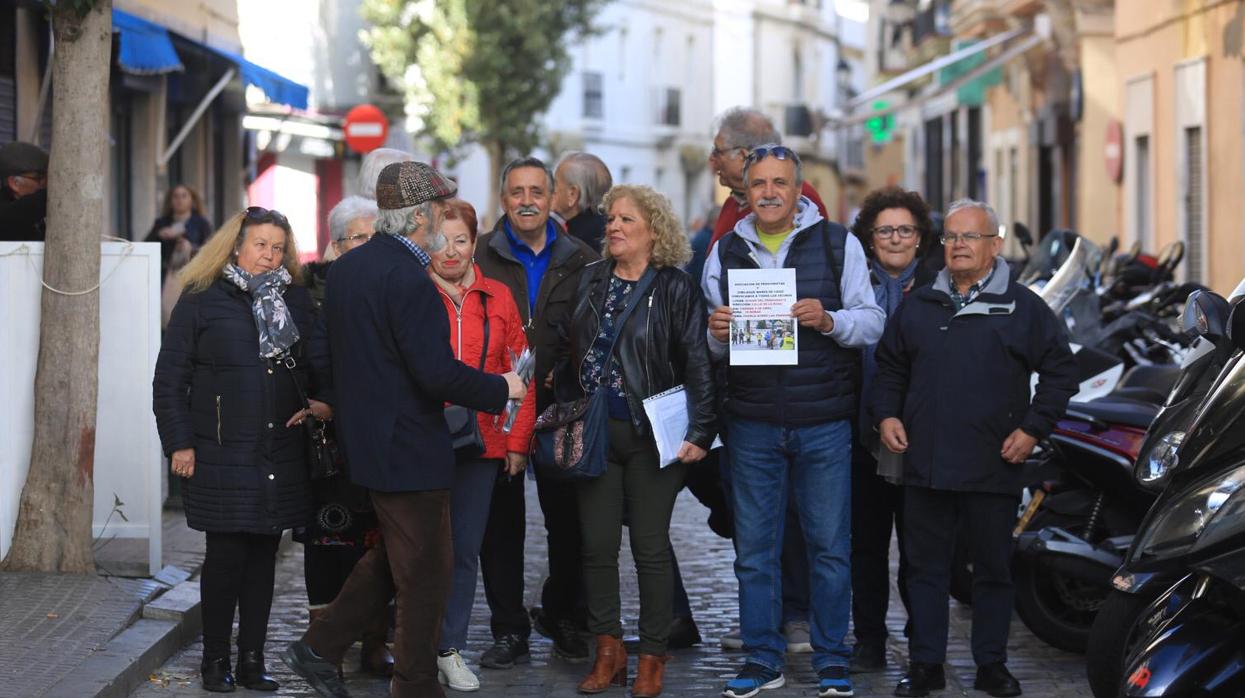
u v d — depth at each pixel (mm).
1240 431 5891
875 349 7824
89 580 8750
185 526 10648
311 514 7473
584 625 8445
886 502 8031
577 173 9000
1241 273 20297
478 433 7145
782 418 7359
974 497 7406
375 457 6609
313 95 37062
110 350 9102
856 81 81562
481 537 7594
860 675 7953
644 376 7402
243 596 7492
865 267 7477
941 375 7363
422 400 6684
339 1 38031
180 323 7312
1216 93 21172
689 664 8117
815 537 7477
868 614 8047
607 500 7535
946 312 7430
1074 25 28672
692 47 62344
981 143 40344
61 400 8867
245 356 7285
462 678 7551
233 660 8023
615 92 56875
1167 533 5918
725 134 8297
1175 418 6512
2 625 7898
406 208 6672
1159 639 5723
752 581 7531
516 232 8250
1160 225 23625
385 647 7863
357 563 7070
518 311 8039
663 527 7496
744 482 7500
